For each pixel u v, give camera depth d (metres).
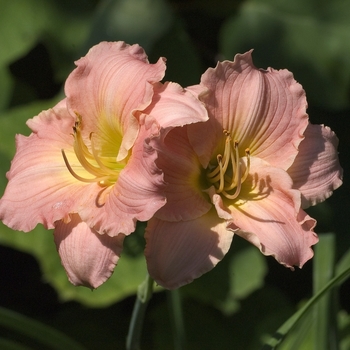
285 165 0.72
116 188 0.69
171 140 0.70
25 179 0.73
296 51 0.96
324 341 0.79
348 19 0.96
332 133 0.74
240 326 0.96
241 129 0.72
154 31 0.95
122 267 0.93
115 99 0.71
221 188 0.71
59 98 0.97
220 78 0.71
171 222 0.69
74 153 0.74
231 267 0.94
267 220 0.70
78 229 0.70
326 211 0.97
